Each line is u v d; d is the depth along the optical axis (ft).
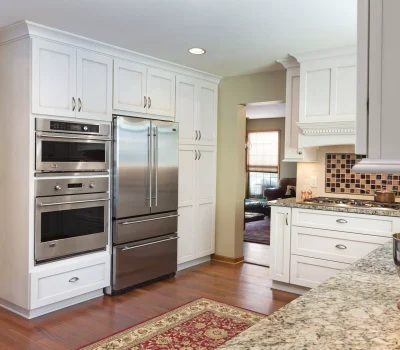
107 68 11.95
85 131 11.33
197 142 15.47
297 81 13.16
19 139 10.40
